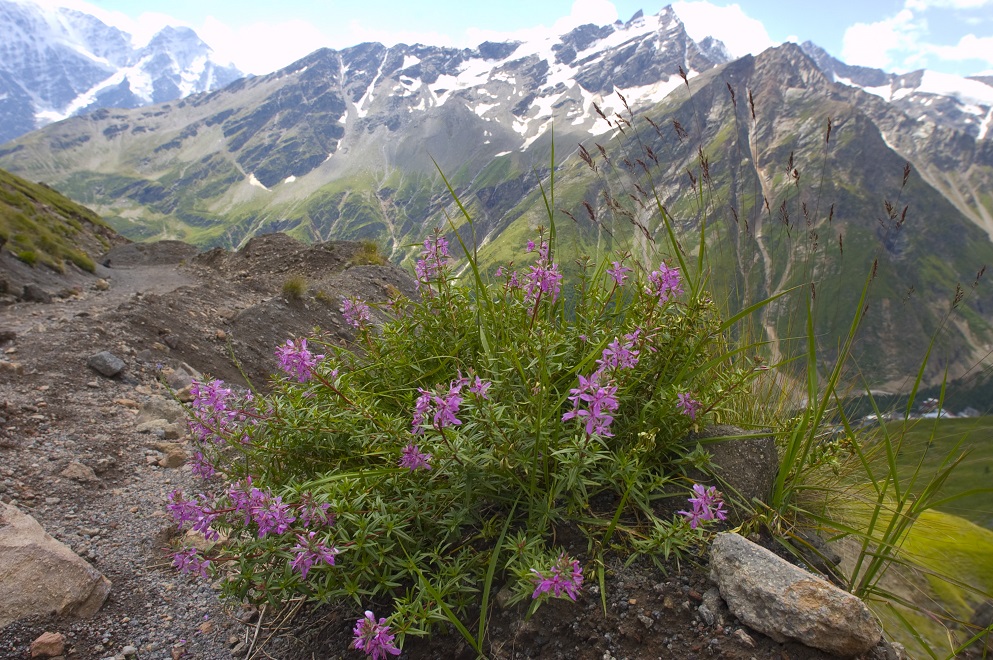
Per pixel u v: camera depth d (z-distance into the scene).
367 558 0.81
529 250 1.05
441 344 1.09
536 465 0.85
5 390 1.97
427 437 0.85
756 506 0.95
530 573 0.73
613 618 0.79
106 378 2.34
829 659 0.73
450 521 0.83
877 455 1.10
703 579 0.83
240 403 0.98
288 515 0.77
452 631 0.84
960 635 1.01
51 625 1.00
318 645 0.91
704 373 1.06
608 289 1.08
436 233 1.10
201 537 1.25
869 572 0.92
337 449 0.97
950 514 1.31
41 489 1.45
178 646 0.97
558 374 0.96
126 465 1.66
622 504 0.83
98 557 1.21
